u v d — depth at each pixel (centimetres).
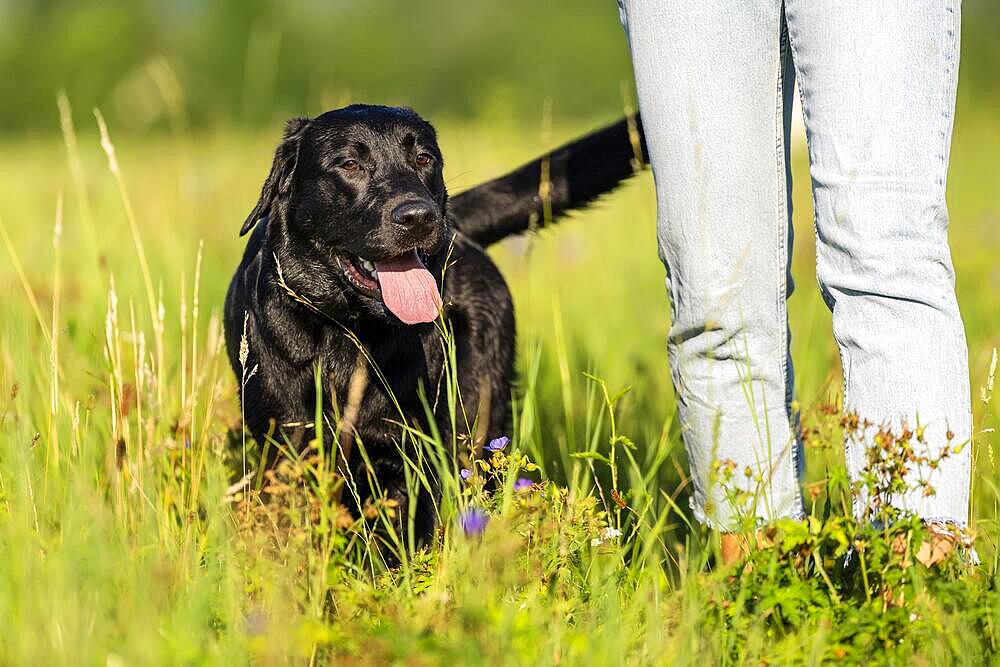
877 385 344
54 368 460
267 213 512
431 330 495
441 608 341
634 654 328
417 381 490
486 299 534
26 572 331
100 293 678
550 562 376
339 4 5778
